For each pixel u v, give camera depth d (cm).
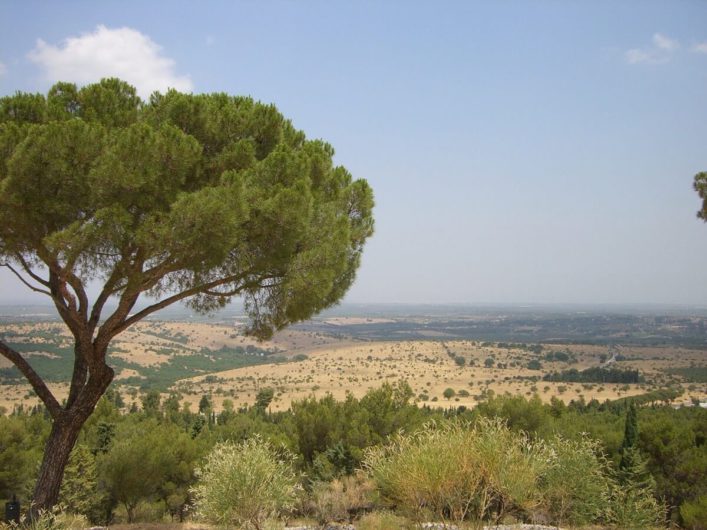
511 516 972
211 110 959
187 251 829
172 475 1942
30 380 955
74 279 910
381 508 1160
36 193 776
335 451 1681
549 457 831
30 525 850
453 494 737
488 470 737
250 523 923
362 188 1183
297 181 883
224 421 3866
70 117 945
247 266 922
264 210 862
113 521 1848
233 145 948
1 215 791
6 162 771
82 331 946
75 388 994
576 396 10925
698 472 1502
